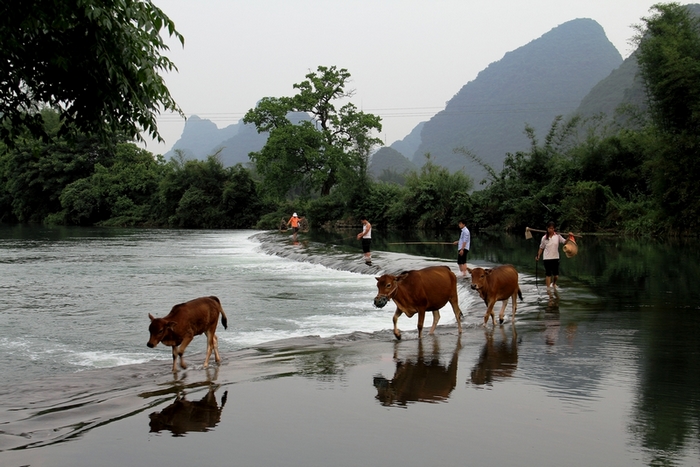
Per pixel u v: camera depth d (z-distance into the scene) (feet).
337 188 196.65
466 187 177.88
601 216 139.33
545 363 26.08
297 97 194.29
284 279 68.03
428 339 32.68
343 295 55.72
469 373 24.49
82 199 232.73
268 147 189.47
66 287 62.03
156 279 68.39
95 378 25.38
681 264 71.36
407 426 18.03
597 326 35.06
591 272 63.87
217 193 224.12
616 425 18.01
